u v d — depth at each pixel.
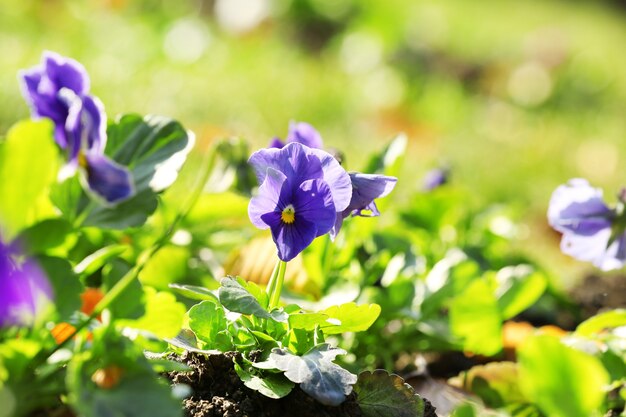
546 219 1.56
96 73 1.79
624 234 0.84
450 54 2.81
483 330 0.90
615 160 2.14
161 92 1.75
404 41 2.65
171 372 0.77
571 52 2.90
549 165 2.03
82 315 0.75
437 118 2.22
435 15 3.32
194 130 1.58
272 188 0.74
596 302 1.12
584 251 0.85
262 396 0.76
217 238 1.02
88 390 0.67
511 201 1.64
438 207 1.10
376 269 0.95
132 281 0.71
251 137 1.62
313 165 0.75
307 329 0.77
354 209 0.76
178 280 0.92
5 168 0.67
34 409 0.70
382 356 0.92
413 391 0.77
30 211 0.73
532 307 1.07
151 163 0.77
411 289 0.93
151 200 0.75
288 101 1.95
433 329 0.92
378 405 0.76
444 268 0.96
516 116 2.49
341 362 0.89
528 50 2.79
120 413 0.67
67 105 0.71
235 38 2.53
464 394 0.90
